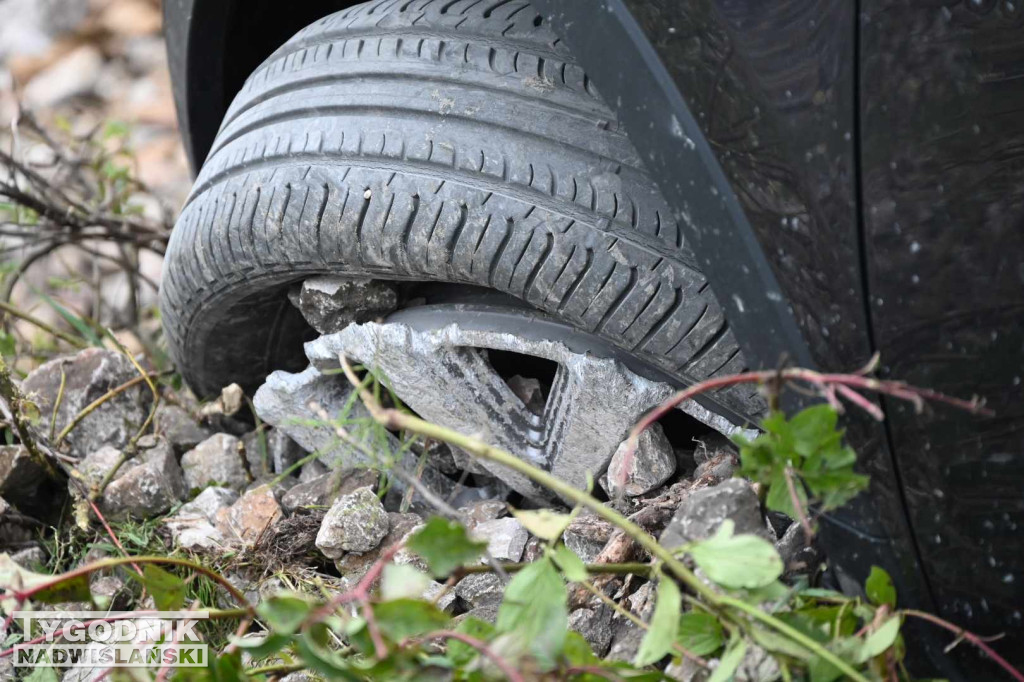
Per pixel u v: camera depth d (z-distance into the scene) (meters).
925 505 1.28
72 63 5.47
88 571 1.21
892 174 1.20
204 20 2.15
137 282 3.33
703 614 1.18
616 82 1.35
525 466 1.13
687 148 1.30
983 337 1.26
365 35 1.84
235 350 2.25
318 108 1.82
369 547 1.75
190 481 2.26
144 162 4.72
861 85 1.18
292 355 2.29
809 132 1.20
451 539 1.06
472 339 1.75
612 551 1.53
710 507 1.31
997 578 1.30
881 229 1.21
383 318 1.93
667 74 1.29
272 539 1.87
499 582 1.66
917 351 1.25
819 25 1.17
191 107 2.35
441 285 1.89
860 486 1.13
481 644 1.02
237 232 1.87
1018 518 1.30
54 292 3.89
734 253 1.30
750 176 1.25
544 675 1.09
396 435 2.05
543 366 1.97
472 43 1.70
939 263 1.23
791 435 1.12
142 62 5.57
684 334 1.54
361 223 1.70
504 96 1.64
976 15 1.18
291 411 2.07
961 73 1.20
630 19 1.31
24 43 5.72
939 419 1.26
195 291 2.07
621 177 1.55
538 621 1.09
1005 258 1.25
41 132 3.19
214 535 1.92
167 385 2.66
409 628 1.04
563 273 1.57
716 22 1.23
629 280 1.54
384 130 1.71
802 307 1.26
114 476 2.16
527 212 1.58
